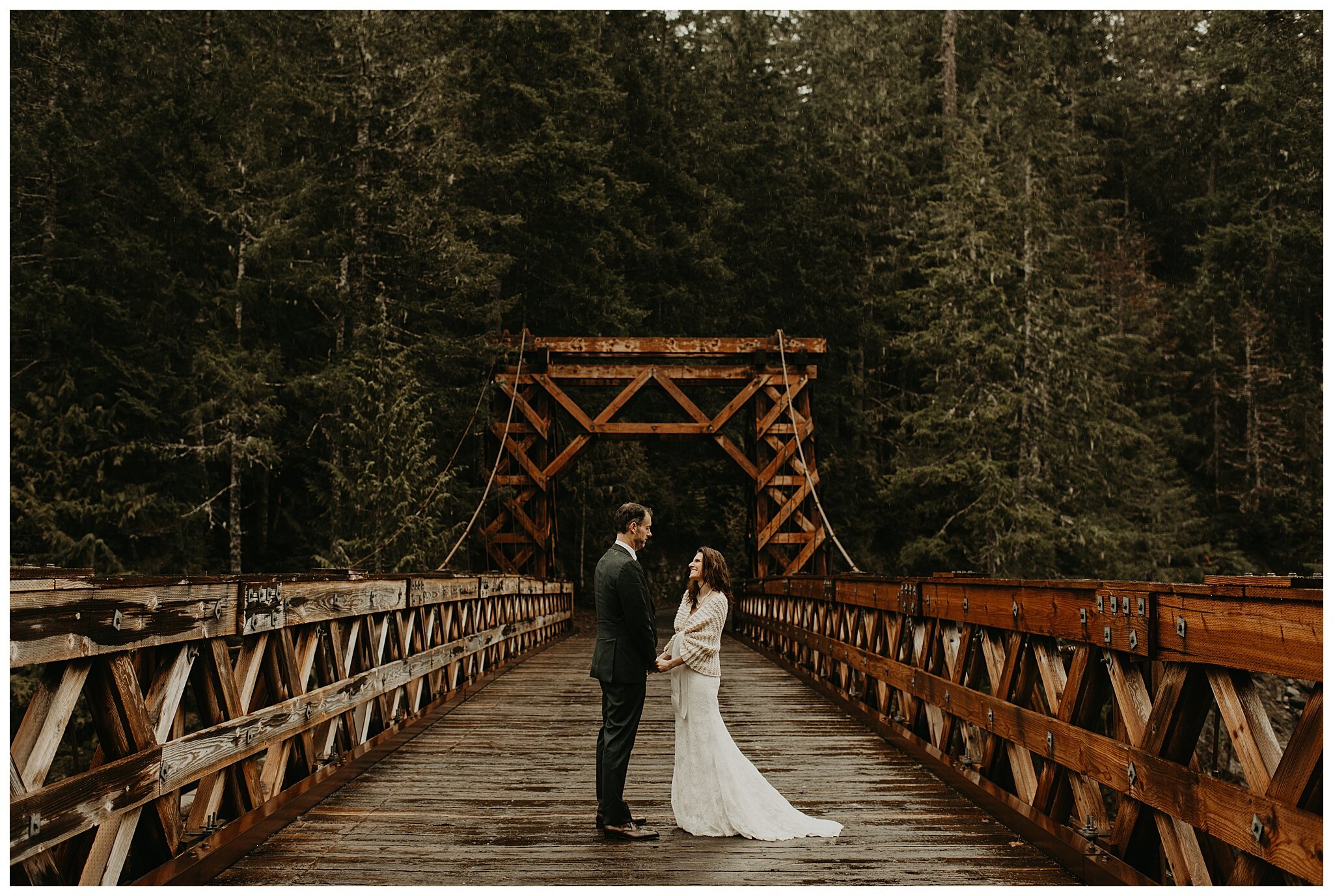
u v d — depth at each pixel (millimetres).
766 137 37562
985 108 40531
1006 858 4375
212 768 3986
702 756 4883
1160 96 44656
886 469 34594
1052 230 29047
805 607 11914
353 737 6305
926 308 29875
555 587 17766
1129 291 37312
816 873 4168
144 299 17078
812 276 34656
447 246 18453
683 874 4172
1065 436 27297
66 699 3014
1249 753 2801
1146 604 3373
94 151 16422
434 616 8742
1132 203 44875
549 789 5777
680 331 33000
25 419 14977
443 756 6816
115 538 16406
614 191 25859
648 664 4926
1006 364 27047
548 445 19984
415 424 16094
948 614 5988
